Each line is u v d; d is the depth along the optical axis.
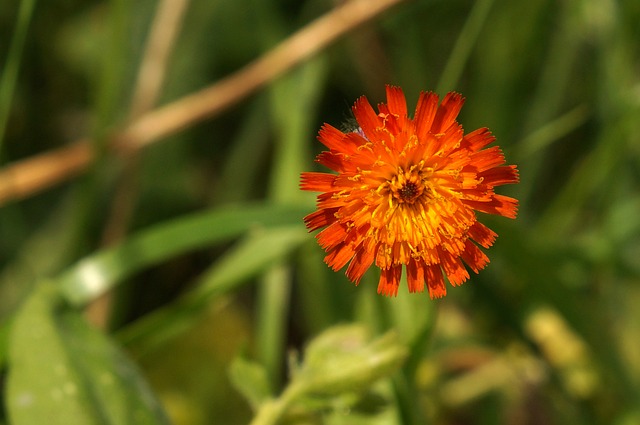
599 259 0.33
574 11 0.35
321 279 0.33
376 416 0.29
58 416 0.28
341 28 0.33
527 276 0.33
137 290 0.36
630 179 0.34
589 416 0.33
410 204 0.26
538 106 0.36
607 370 0.32
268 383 0.29
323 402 0.28
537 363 0.33
